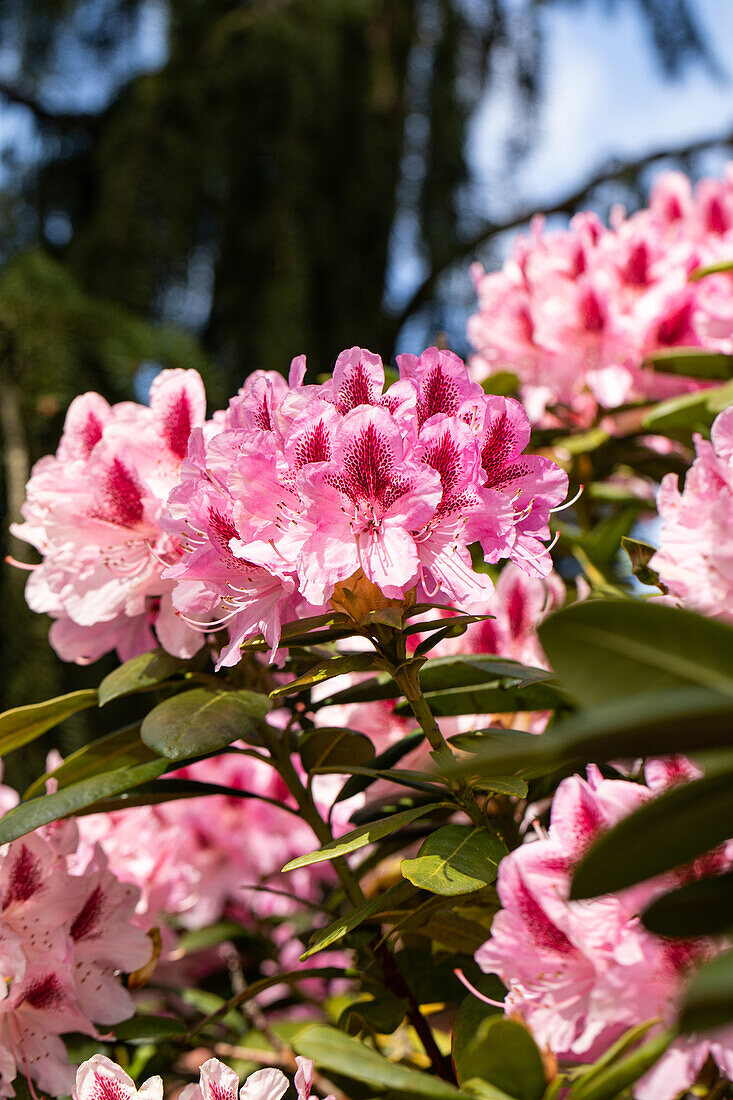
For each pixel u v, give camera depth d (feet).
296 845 5.12
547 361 4.74
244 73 6.19
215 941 4.95
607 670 2.91
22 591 5.14
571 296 4.67
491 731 3.66
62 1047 3.78
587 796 3.29
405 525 3.38
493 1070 3.19
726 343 4.55
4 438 5.49
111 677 3.80
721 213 5.06
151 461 3.81
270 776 4.95
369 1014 3.79
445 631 3.48
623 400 4.66
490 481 3.54
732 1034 3.11
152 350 5.48
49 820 3.61
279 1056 4.62
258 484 3.43
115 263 6.08
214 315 6.49
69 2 6.38
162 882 4.47
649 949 3.20
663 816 2.88
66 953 3.78
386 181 6.59
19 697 5.08
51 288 5.42
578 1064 3.44
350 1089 3.74
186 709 3.65
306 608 3.59
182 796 3.97
